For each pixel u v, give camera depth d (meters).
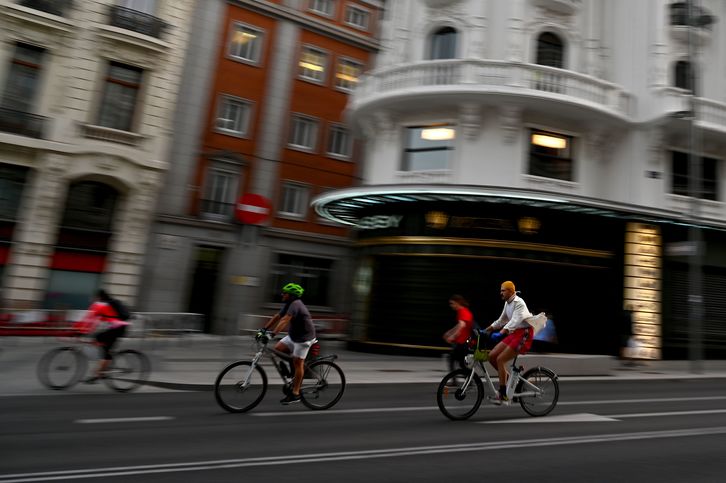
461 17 16.73
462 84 15.34
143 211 19.39
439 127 16.53
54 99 17.80
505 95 15.06
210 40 22.66
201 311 21.72
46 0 17.83
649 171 16.42
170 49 20.03
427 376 11.27
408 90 15.85
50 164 17.50
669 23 17.09
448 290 15.39
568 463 4.80
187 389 8.48
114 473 4.05
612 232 16.31
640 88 16.86
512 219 15.43
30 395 7.44
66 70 18.03
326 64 25.84
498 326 6.97
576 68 16.91
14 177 17.23
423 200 15.81
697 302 15.12
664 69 16.61
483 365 7.00
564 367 12.05
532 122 15.92
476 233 15.45
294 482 3.99
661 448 5.54
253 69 23.75
